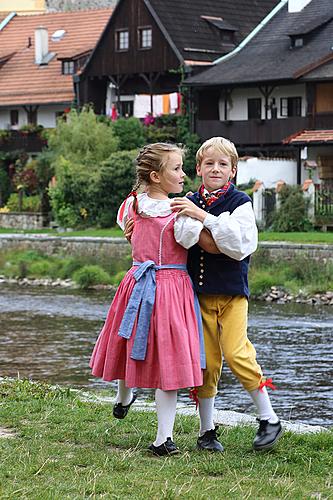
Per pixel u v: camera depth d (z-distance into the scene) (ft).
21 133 252.21
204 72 214.28
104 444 33.88
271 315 110.42
